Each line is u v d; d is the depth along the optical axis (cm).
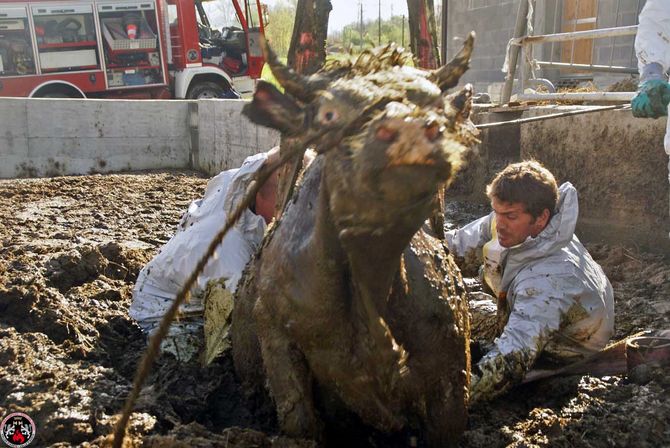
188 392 425
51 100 1480
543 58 1664
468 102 291
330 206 264
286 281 315
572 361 443
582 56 1611
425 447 345
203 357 460
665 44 491
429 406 334
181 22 2197
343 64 287
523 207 418
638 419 369
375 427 334
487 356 395
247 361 393
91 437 358
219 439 343
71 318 500
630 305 555
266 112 279
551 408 401
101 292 572
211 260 468
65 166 1507
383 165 223
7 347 441
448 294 338
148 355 254
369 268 278
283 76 280
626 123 732
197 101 1570
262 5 2317
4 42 2061
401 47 289
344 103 254
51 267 615
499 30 1789
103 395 393
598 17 1563
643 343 430
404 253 328
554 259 427
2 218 957
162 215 1016
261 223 485
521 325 404
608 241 751
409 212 243
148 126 1562
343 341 311
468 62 302
